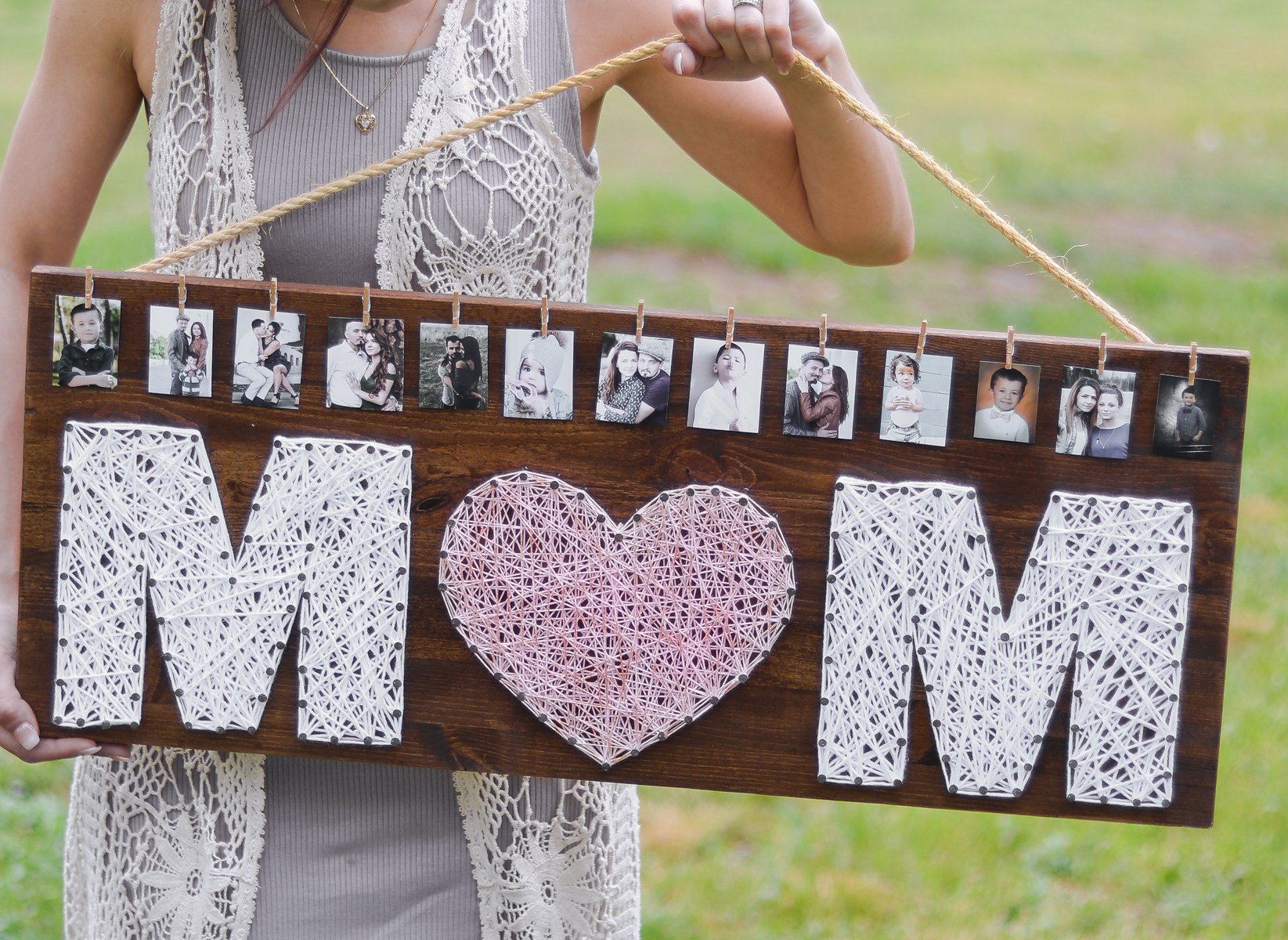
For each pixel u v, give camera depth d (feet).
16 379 5.26
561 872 5.37
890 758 4.93
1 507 5.16
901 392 4.84
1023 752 4.91
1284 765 11.46
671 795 11.45
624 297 22.84
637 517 4.88
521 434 4.86
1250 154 34.27
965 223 27.58
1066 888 10.15
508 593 4.89
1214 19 50.90
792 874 10.27
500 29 5.14
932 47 44.29
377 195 5.06
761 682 4.93
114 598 4.85
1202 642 4.89
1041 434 4.84
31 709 4.86
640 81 5.56
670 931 9.56
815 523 4.89
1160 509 4.84
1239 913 9.80
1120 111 37.45
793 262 25.26
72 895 5.54
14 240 5.33
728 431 4.85
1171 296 24.48
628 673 4.91
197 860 5.14
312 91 5.08
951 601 4.88
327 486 4.84
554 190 5.25
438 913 5.28
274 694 4.90
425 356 4.82
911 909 9.87
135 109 5.47
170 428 4.83
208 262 5.13
